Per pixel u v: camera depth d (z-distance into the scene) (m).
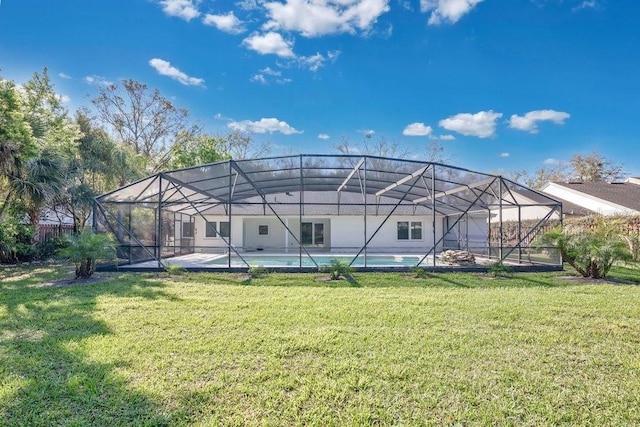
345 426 2.96
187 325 5.48
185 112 29.50
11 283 9.27
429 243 24.33
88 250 9.83
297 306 6.68
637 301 7.11
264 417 3.07
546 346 4.67
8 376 3.73
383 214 24.03
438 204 19.36
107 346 4.58
